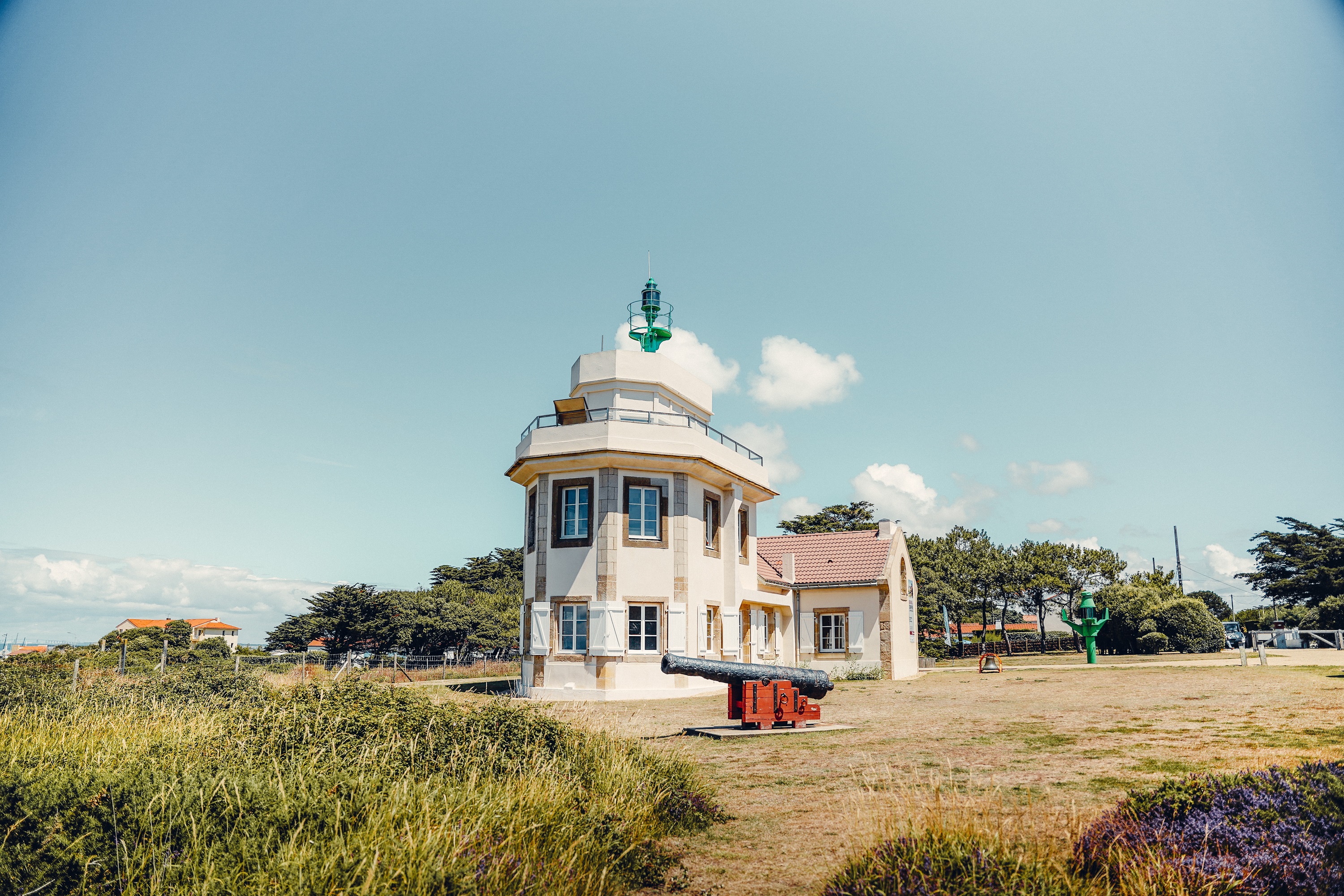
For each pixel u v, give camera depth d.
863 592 31.55
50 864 6.07
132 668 26.19
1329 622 48.06
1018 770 10.51
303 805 6.82
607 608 23.86
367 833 6.26
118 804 6.79
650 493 25.48
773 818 8.74
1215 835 5.98
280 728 9.46
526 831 6.81
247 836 6.36
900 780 9.91
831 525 66.75
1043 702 18.59
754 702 15.40
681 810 8.64
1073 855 6.29
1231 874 5.37
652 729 16.05
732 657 26.94
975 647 58.94
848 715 17.64
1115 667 29.78
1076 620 59.84
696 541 26.11
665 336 33.00
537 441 25.95
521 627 27.08
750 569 29.62
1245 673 22.77
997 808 7.89
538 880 6.01
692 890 6.59
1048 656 49.25
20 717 12.81
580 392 28.61
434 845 5.93
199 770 7.86
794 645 32.09
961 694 21.77
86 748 9.93
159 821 6.53
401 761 8.67
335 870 5.60
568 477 25.38
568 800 7.87
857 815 8.36
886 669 30.58
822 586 31.89
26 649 51.22
